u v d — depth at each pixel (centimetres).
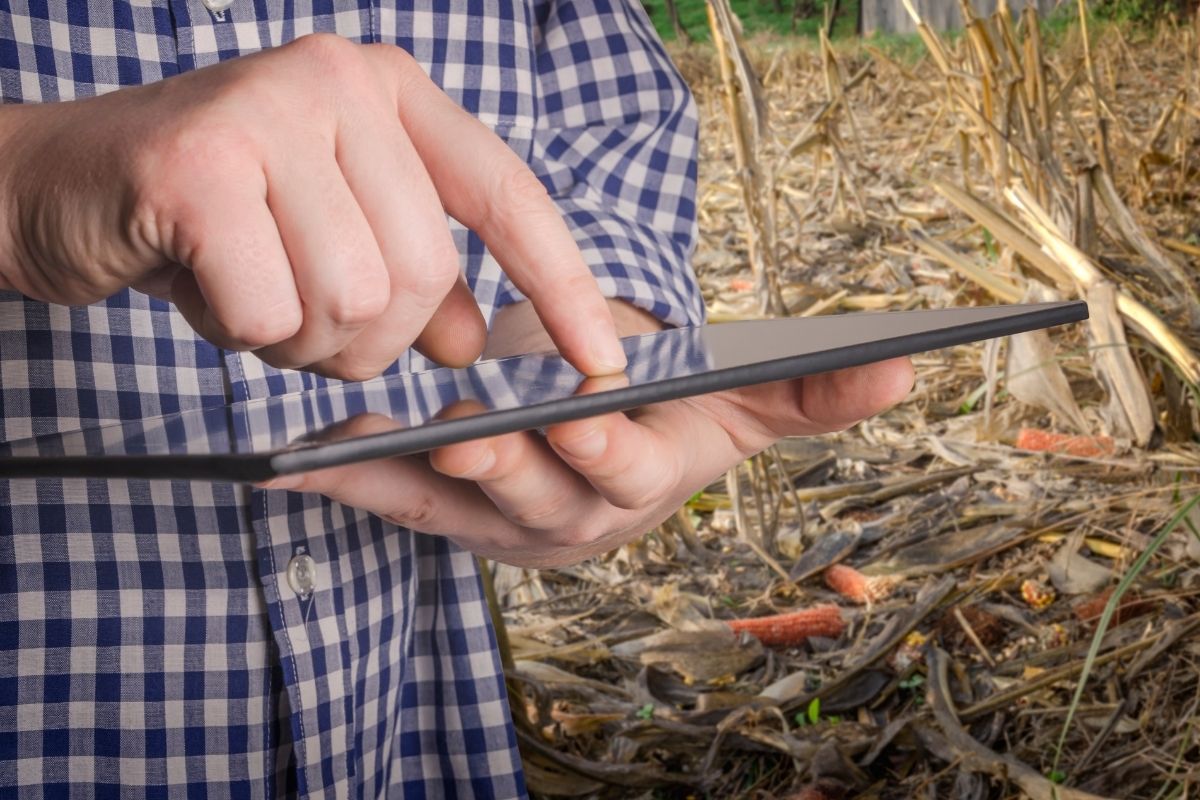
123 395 68
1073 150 400
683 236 91
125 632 68
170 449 31
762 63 736
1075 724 134
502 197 45
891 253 329
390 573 76
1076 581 164
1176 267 220
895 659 152
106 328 67
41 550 67
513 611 183
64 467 30
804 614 165
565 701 155
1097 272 200
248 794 70
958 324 43
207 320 41
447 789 83
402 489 49
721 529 204
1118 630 150
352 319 39
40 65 66
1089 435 205
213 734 69
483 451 44
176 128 37
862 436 228
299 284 39
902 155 455
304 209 38
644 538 196
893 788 130
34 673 67
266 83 39
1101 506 175
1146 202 326
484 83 81
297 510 70
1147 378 208
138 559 68
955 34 721
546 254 46
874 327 47
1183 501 174
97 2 68
